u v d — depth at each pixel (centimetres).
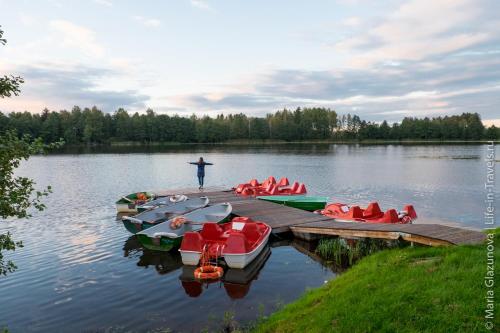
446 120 14812
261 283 984
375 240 1230
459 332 481
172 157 5972
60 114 11306
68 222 1739
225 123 13212
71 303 877
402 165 4459
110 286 978
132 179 3356
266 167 4341
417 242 1065
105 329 750
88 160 5416
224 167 4375
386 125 14088
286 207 1789
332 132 14588
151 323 770
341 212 1574
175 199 1858
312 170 3991
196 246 1119
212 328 740
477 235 1027
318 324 587
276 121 13462
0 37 486
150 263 1161
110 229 1606
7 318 808
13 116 9675
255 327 711
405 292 596
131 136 11369
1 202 485
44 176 3516
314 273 1057
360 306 596
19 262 1177
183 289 951
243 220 1345
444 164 4534
